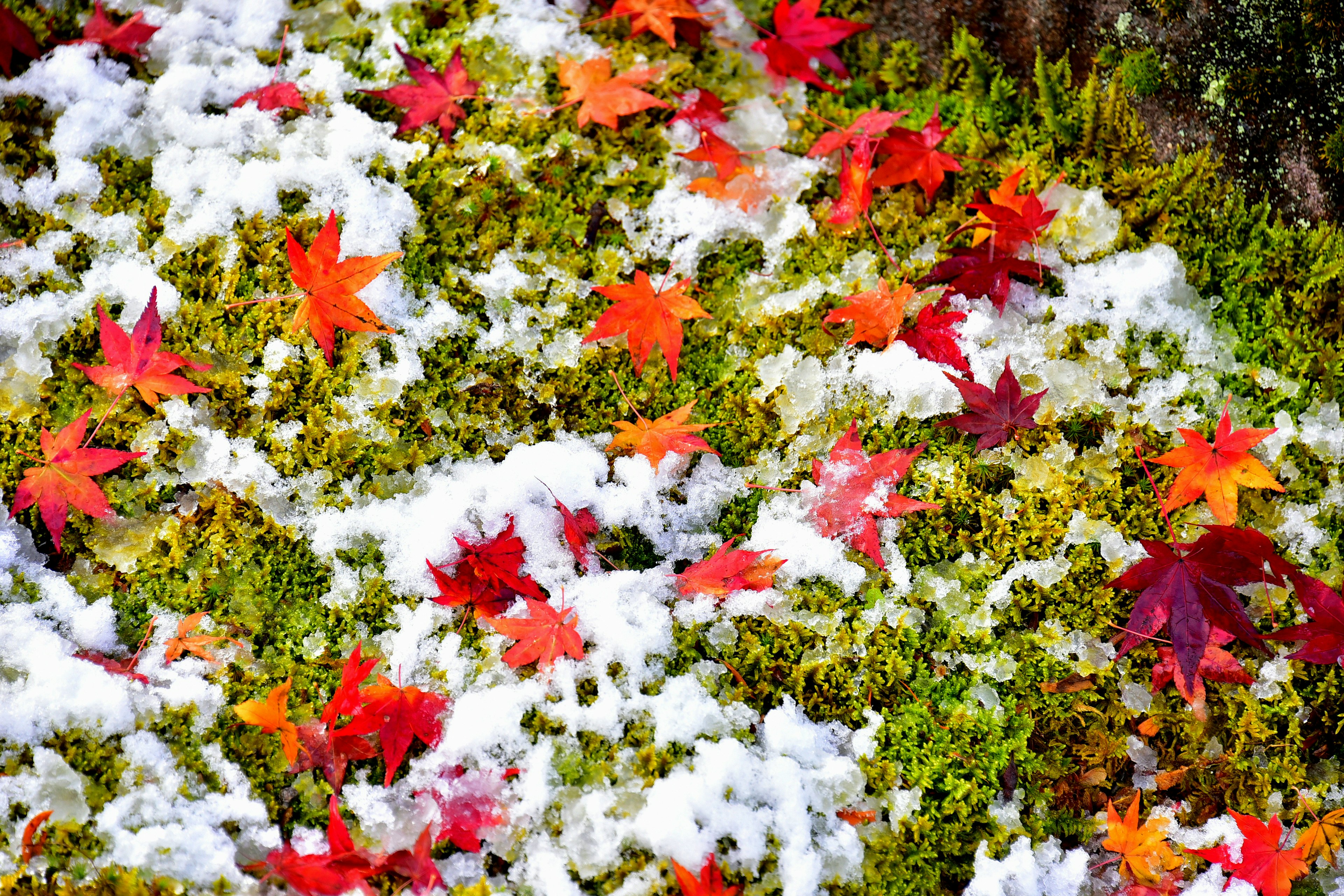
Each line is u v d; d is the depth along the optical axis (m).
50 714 1.69
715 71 2.40
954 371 2.05
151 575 1.88
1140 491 2.01
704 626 1.90
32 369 1.96
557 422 2.06
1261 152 2.14
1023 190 2.24
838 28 2.35
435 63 2.33
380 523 1.93
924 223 2.23
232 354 2.00
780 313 2.15
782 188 2.26
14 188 2.07
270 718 1.70
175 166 2.12
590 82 2.26
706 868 1.62
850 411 2.07
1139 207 2.19
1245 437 1.88
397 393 2.02
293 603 1.88
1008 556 1.97
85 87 2.16
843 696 1.86
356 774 1.75
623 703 1.79
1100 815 1.83
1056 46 2.29
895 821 1.76
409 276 2.12
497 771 1.74
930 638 1.92
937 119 2.21
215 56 2.27
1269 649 1.90
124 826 1.63
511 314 2.13
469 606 1.87
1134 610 1.84
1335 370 2.06
